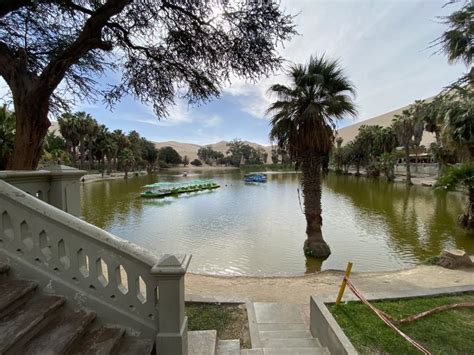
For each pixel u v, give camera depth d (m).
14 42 4.12
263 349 2.65
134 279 2.12
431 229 11.42
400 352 2.26
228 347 2.72
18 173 2.45
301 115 7.58
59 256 2.12
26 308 1.89
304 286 5.32
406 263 7.95
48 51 4.37
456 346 2.33
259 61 4.61
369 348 2.31
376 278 5.73
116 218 15.03
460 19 2.62
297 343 2.88
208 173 72.31
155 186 26.62
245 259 8.59
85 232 2.09
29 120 3.32
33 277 2.09
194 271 7.69
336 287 5.24
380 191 25.20
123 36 4.49
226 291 5.05
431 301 3.13
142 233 11.91
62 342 1.72
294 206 19.14
